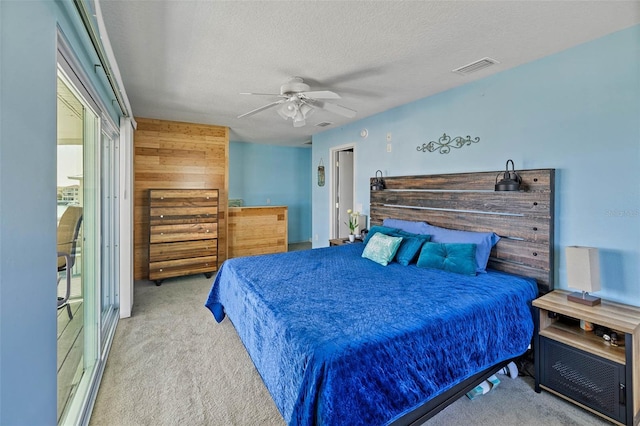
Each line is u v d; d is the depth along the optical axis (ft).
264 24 6.53
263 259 10.27
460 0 5.70
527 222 8.39
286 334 5.16
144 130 15.03
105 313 9.66
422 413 5.24
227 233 17.52
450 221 10.49
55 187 3.87
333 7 5.93
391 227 11.98
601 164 7.20
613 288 7.06
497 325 6.38
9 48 2.79
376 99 11.76
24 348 3.07
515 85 8.78
